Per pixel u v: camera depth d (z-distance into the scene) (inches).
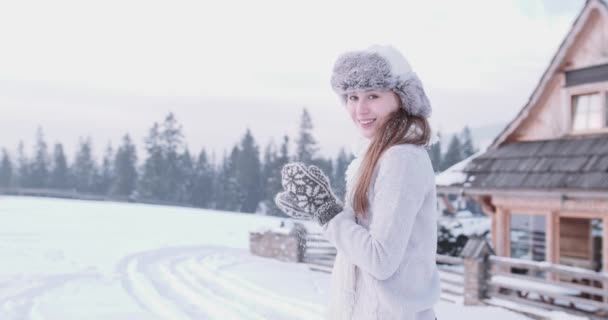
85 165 2859.3
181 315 251.8
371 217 54.1
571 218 423.8
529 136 458.3
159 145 2466.8
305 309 288.8
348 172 65.2
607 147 378.3
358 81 57.5
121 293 295.7
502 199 439.2
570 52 426.6
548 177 384.2
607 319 300.8
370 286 52.1
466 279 363.6
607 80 396.8
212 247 631.8
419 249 53.0
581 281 412.5
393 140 54.9
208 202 2655.0
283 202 56.5
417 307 51.3
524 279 345.4
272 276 432.1
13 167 2908.5
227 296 319.0
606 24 398.3
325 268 521.7
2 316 224.4
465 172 458.6
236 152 2751.0
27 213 842.2
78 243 517.3
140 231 721.6
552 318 299.7
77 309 245.1
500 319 296.2
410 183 50.5
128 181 2508.6
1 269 336.8
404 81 56.7
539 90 444.5
